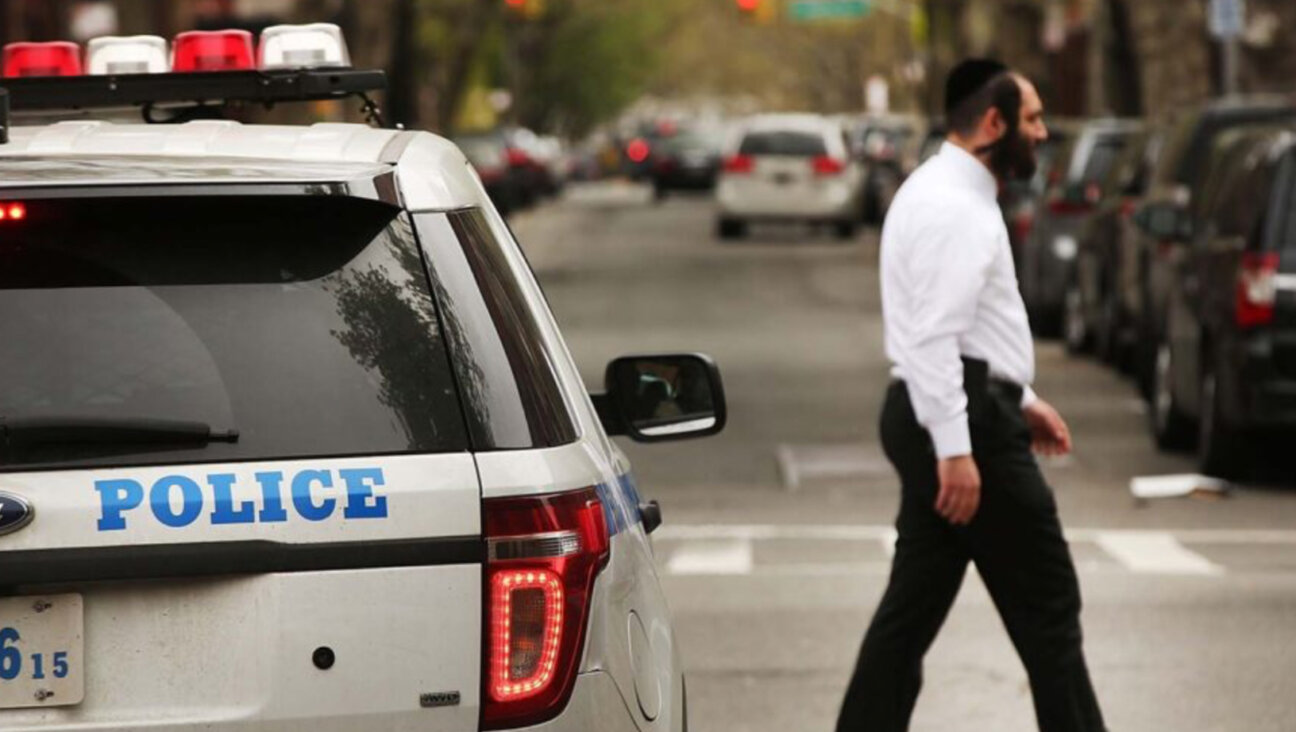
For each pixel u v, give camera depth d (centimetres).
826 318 7300
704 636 2559
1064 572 1720
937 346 1670
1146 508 3584
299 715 1012
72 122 1180
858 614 2692
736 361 5984
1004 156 1705
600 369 5750
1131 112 8900
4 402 1017
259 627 1012
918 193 1698
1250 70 9731
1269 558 3086
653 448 4425
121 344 1031
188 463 1012
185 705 1013
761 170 11619
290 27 1391
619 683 1079
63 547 1000
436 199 1077
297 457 1019
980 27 14825
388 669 1017
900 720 1770
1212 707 2189
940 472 1677
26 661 1011
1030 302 6544
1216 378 3725
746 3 16350
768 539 3325
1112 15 8794
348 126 1188
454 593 1023
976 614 2662
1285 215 3634
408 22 11550
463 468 1028
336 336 1039
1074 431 4550
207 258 1048
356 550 1014
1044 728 1731
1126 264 5297
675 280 9025
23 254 1042
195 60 1405
